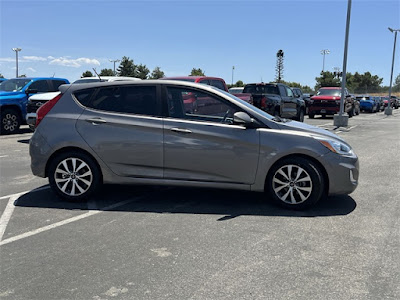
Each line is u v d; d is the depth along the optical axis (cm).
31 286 317
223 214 494
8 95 1324
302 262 357
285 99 1546
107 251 384
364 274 334
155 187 629
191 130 503
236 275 333
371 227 446
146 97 527
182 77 1106
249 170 501
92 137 523
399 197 571
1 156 938
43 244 403
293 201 503
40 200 561
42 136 538
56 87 1448
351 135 1413
